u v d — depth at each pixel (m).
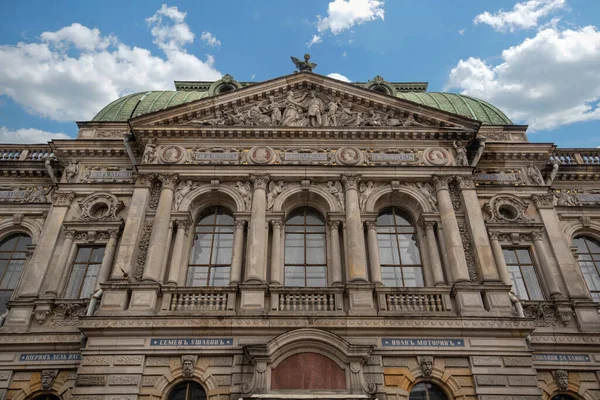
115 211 24.97
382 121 27.36
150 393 18.36
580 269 25.77
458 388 18.70
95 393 18.06
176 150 25.88
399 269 23.53
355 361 18.53
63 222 24.55
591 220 27.17
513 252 24.45
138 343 19.20
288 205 25.17
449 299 21.02
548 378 20.75
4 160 28.50
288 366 18.45
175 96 32.47
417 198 24.70
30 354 20.89
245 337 19.45
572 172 28.33
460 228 23.72
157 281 21.16
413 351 19.31
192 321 19.58
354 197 24.22
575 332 21.41
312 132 26.17
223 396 18.33
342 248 23.44
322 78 28.20
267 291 21.09
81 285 23.20
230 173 24.98
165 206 23.70
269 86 28.06
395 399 18.41
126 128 28.70
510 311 20.38
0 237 26.72
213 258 23.73
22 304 21.89
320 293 21.02
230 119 27.08
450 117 26.77
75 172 26.62
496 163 27.23
